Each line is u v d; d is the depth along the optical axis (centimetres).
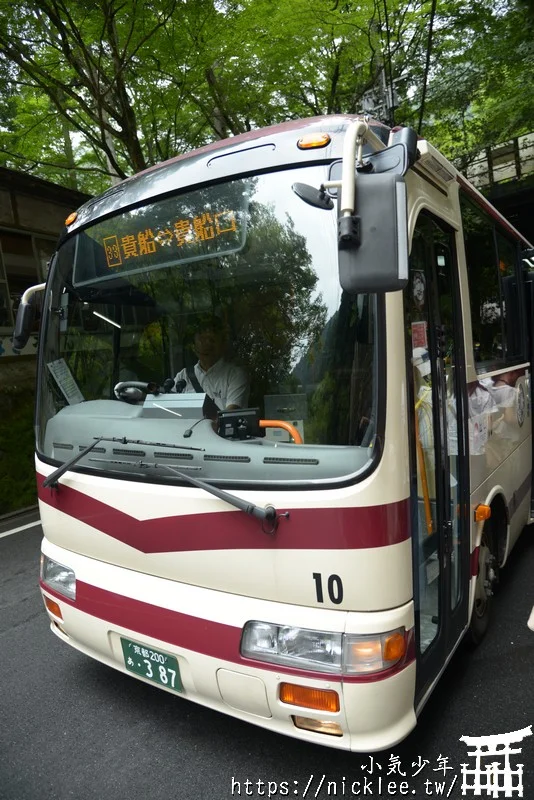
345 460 201
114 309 279
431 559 255
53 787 247
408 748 258
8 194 997
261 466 213
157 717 292
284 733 217
